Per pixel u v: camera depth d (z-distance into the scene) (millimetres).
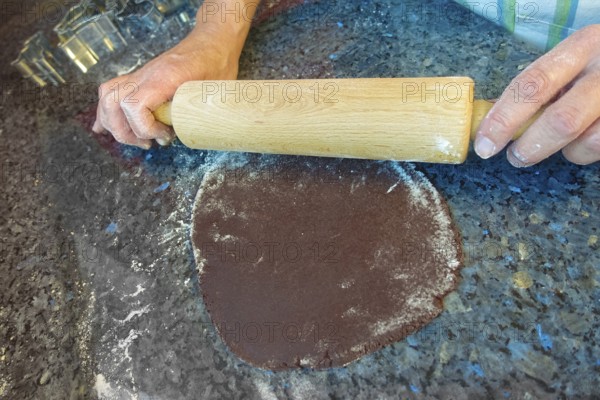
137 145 474
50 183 506
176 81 432
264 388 347
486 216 376
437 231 366
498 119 322
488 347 327
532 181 386
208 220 413
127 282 421
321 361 340
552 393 306
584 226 359
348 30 531
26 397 389
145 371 375
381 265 359
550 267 347
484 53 471
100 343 397
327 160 419
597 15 430
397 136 344
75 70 610
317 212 392
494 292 344
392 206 382
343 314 348
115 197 476
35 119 572
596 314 325
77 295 427
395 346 340
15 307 435
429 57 481
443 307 345
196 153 479
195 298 397
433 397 319
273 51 539
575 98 310
